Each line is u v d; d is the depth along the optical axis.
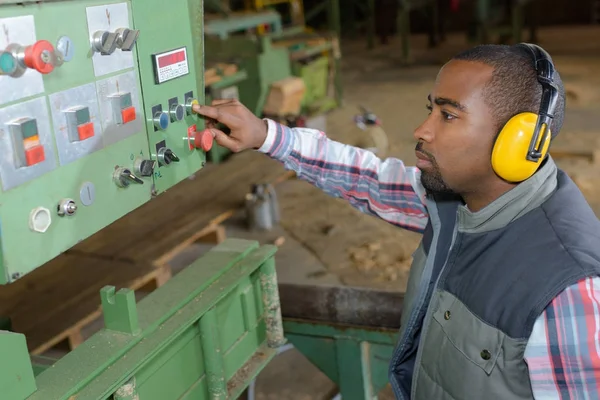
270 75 4.43
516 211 0.95
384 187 1.28
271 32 5.38
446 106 0.94
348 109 5.68
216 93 4.15
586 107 5.33
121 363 0.93
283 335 1.44
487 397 0.93
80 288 2.39
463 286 0.98
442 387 1.02
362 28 10.18
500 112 0.92
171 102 1.05
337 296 1.49
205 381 1.14
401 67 7.82
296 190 4.10
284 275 3.04
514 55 0.94
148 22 0.98
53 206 0.82
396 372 1.18
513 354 0.89
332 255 3.20
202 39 1.12
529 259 0.90
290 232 3.49
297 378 2.40
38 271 2.54
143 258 2.63
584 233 0.89
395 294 1.46
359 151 1.31
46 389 0.86
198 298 1.10
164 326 1.02
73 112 0.83
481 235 0.98
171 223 3.03
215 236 3.25
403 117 5.52
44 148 0.79
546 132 0.91
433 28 8.87
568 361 0.83
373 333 1.47
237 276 1.17
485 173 0.96
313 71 5.12
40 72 0.76
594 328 0.81
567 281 0.83
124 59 0.93
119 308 0.98
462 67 0.94
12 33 0.74
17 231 0.77
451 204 1.07
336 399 2.13
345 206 3.80
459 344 0.96
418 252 1.16
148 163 0.97
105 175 0.91
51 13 0.79
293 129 1.28
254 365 1.26
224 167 3.94
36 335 2.07
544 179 0.95
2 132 0.74
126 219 3.10
